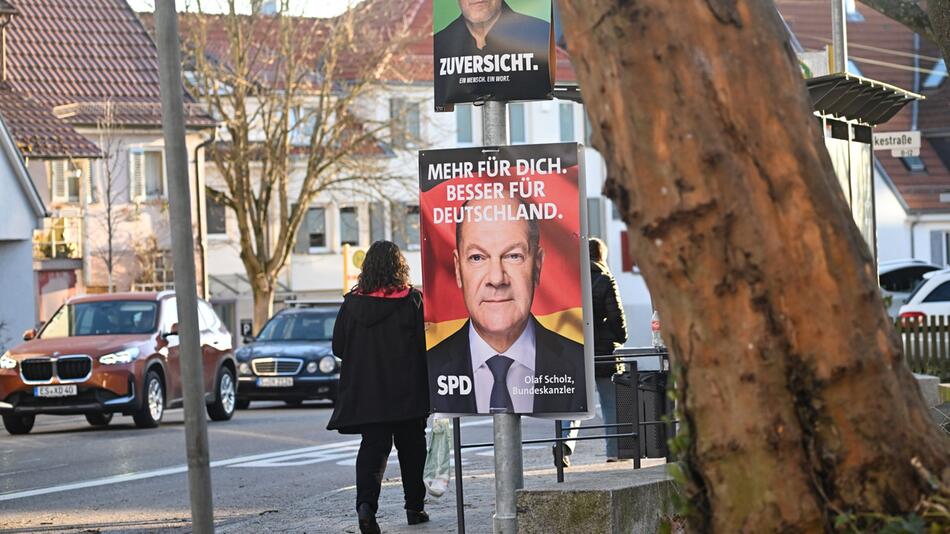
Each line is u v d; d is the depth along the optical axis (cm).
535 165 827
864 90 1323
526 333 833
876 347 423
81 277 4938
